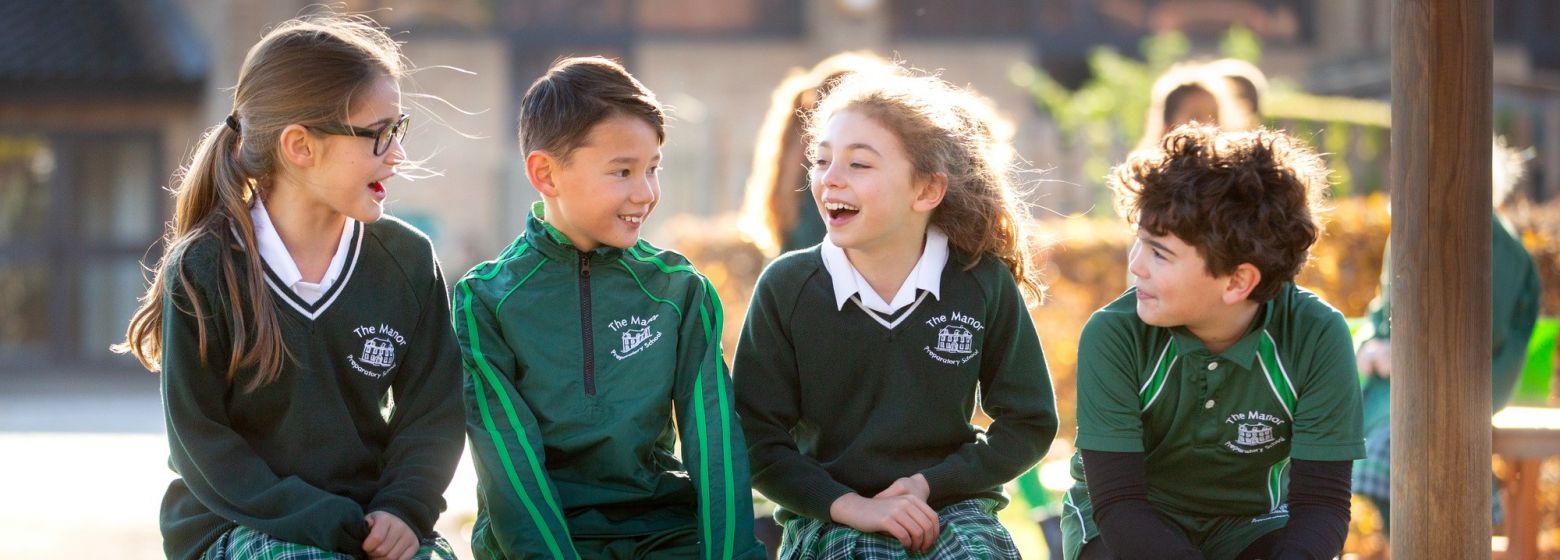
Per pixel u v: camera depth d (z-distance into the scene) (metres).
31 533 13.77
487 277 6.48
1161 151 5.98
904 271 6.55
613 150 6.16
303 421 5.79
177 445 5.68
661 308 6.44
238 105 5.86
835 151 6.34
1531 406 9.51
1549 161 27.91
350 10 32.94
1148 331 6.16
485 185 33.62
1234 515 6.31
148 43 32.19
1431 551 5.69
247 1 31.56
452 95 33.69
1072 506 6.62
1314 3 36.22
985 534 6.26
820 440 6.62
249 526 5.58
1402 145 5.68
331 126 5.69
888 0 35.12
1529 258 8.60
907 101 6.40
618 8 34.62
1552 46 35.94
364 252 6.04
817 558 6.30
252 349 5.65
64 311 32.06
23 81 30.78
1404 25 5.63
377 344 5.98
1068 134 30.03
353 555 5.61
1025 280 6.95
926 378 6.46
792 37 34.91
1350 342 6.05
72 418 23.97
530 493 5.97
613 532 6.22
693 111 33.62
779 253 8.65
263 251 5.80
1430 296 5.62
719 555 6.00
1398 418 5.79
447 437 6.02
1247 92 9.97
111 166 32.12
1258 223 5.70
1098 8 35.69
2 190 31.92
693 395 6.31
